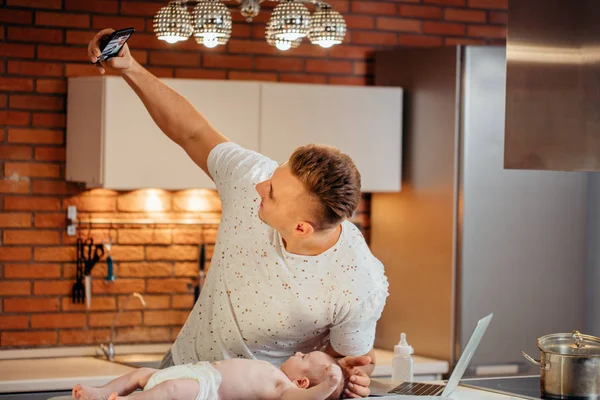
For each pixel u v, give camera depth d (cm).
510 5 298
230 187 272
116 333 493
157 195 495
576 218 496
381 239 522
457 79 477
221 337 271
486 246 480
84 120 460
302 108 481
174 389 248
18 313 479
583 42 272
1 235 476
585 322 500
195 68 504
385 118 496
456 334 479
